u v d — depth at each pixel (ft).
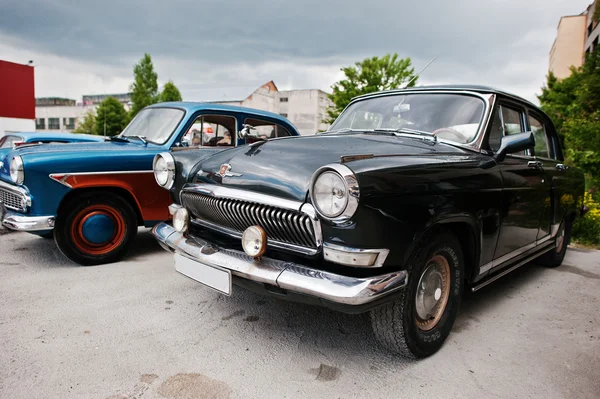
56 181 12.53
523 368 8.20
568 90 62.39
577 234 21.59
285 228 7.24
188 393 6.93
